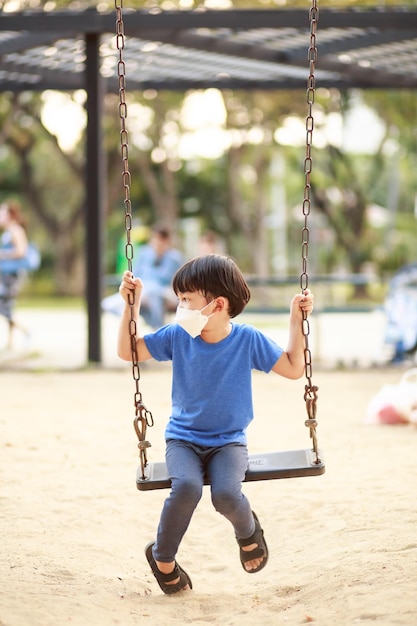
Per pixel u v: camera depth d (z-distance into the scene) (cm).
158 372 1334
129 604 450
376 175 4453
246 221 4088
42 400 1065
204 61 1500
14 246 1598
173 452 444
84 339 1877
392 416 909
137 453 783
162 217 4056
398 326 1431
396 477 684
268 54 1405
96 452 787
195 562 545
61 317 2570
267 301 2570
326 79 1670
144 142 3962
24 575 482
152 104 3650
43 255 4800
